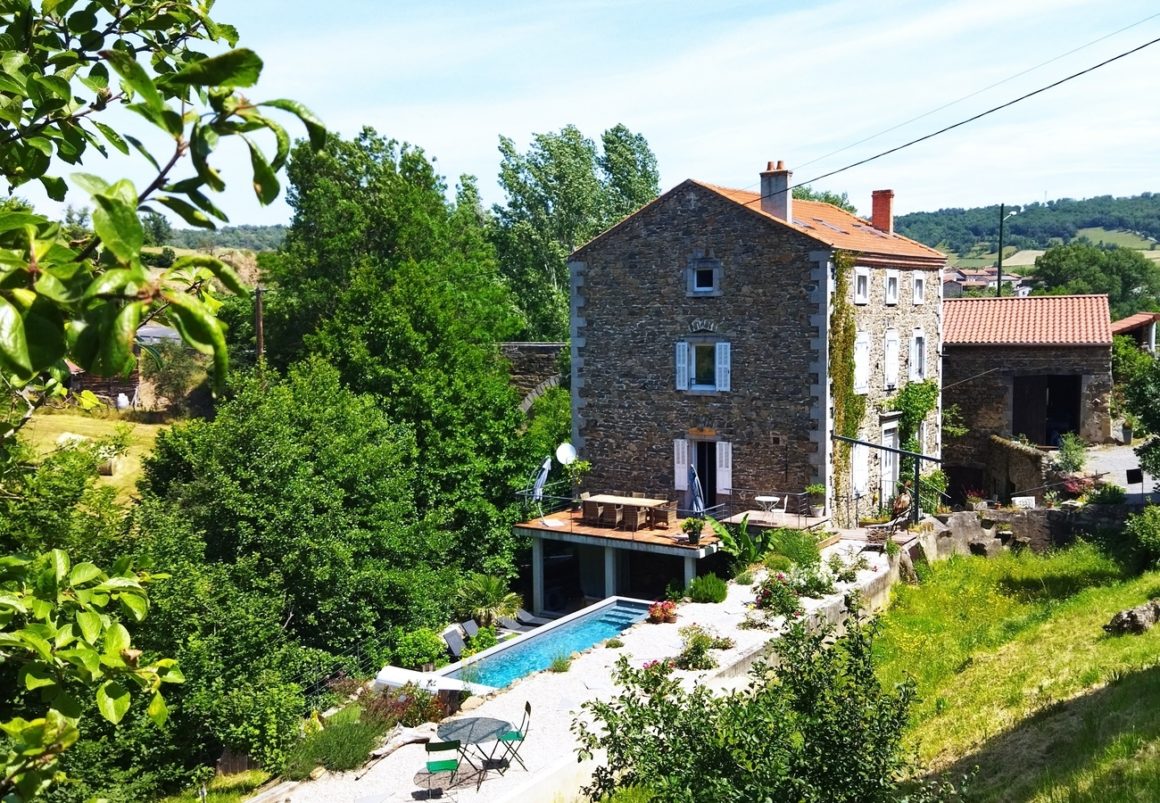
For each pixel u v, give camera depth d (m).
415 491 25.53
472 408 27.05
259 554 19.17
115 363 2.05
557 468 29.22
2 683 11.58
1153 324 41.75
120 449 16.59
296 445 20.56
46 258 2.27
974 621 20.19
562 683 15.68
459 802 11.70
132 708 13.82
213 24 3.80
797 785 7.21
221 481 19.38
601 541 24.14
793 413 24.69
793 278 24.36
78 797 12.04
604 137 51.84
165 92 2.41
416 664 20.12
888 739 7.64
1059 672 14.54
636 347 27.06
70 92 3.17
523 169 48.00
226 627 15.33
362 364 26.84
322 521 19.97
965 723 13.56
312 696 17.45
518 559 27.30
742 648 16.97
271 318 34.09
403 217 33.59
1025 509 26.08
